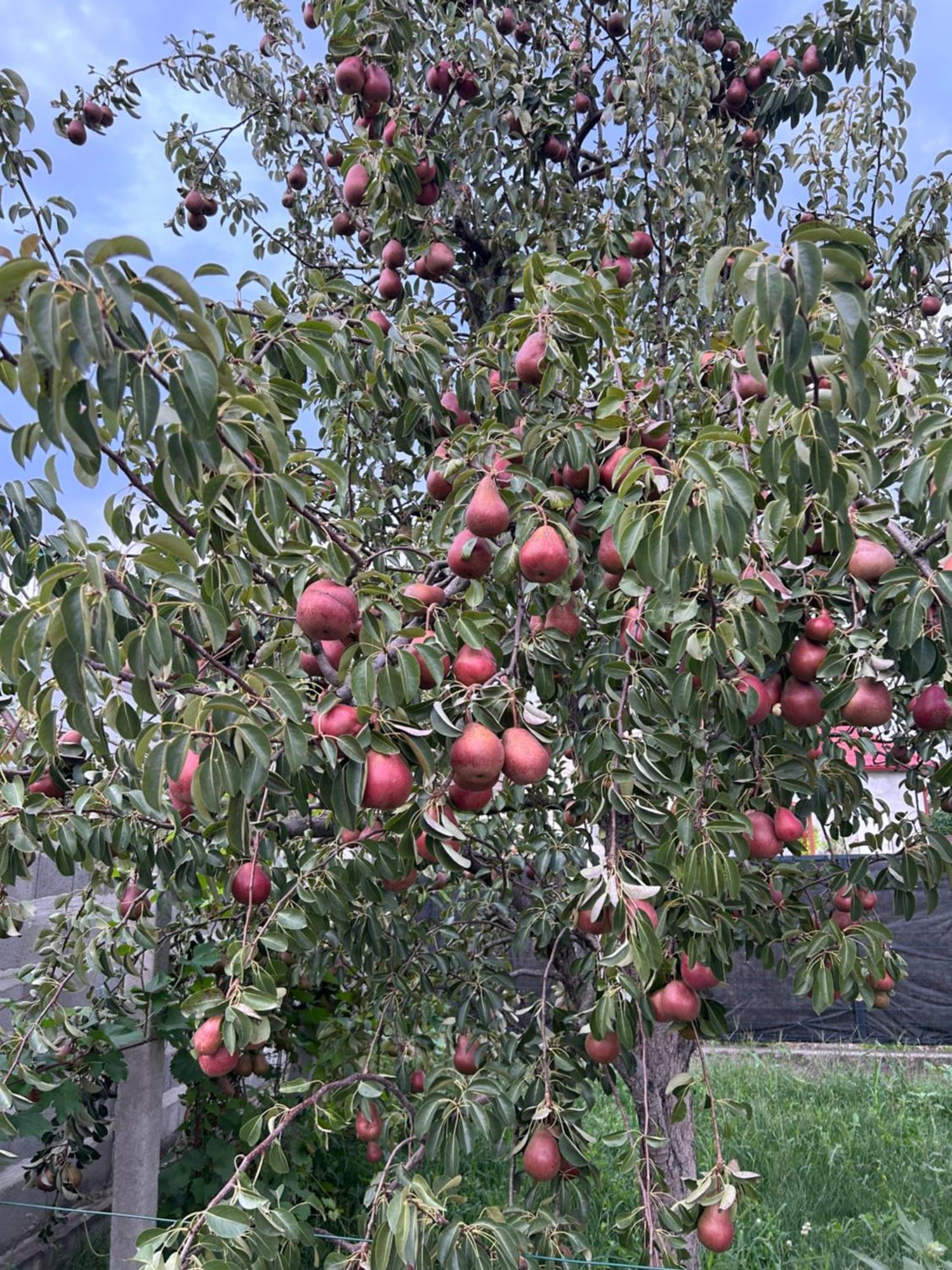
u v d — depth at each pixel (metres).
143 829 2.60
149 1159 3.45
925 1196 4.66
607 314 2.32
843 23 4.53
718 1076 6.52
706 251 3.92
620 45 4.43
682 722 2.31
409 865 2.19
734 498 1.58
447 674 1.98
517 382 2.67
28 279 1.11
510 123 4.08
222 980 3.65
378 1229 2.09
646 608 2.12
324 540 2.48
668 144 3.89
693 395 3.03
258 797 2.10
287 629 2.51
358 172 3.52
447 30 4.02
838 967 2.31
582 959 2.68
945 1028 7.80
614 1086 2.77
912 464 1.81
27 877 2.45
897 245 4.35
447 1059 3.71
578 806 2.74
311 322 2.29
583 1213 2.49
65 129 4.74
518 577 2.11
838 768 2.66
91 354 1.09
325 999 4.59
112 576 1.47
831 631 2.17
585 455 2.10
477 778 1.68
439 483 2.64
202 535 1.85
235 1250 1.94
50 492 2.28
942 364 2.54
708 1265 3.84
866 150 4.82
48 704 1.54
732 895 1.97
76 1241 4.12
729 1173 2.18
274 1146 2.26
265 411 1.57
